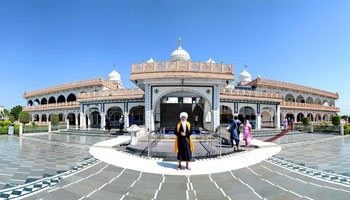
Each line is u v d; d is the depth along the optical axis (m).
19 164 5.49
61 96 29.36
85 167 5.15
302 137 12.80
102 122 17.70
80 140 10.86
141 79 11.17
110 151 7.50
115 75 28.45
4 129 15.65
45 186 3.77
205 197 3.28
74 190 3.58
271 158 6.28
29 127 14.85
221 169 4.95
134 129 8.37
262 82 23.53
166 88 11.49
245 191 3.54
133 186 3.78
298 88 26.47
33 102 31.61
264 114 23.28
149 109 11.46
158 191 3.53
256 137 12.70
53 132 15.84
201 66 10.96
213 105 11.39
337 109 30.45
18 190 3.55
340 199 3.20
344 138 13.01
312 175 4.50
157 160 5.94
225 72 11.10
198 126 15.09
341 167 5.21
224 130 9.95
